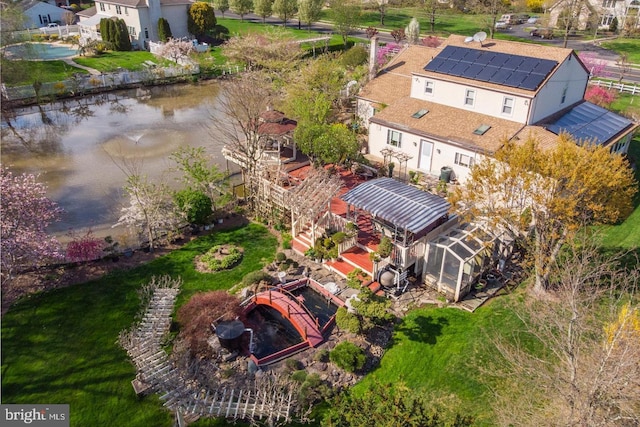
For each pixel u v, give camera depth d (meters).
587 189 18.33
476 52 33.28
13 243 20.02
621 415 12.21
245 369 17.25
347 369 16.97
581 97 33.69
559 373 13.27
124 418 15.56
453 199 20.59
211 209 25.78
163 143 38.16
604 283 20.20
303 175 30.95
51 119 44.22
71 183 31.50
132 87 54.44
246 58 57.59
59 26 75.75
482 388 16.41
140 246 24.44
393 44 62.97
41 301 20.44
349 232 23.30
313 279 22.08
